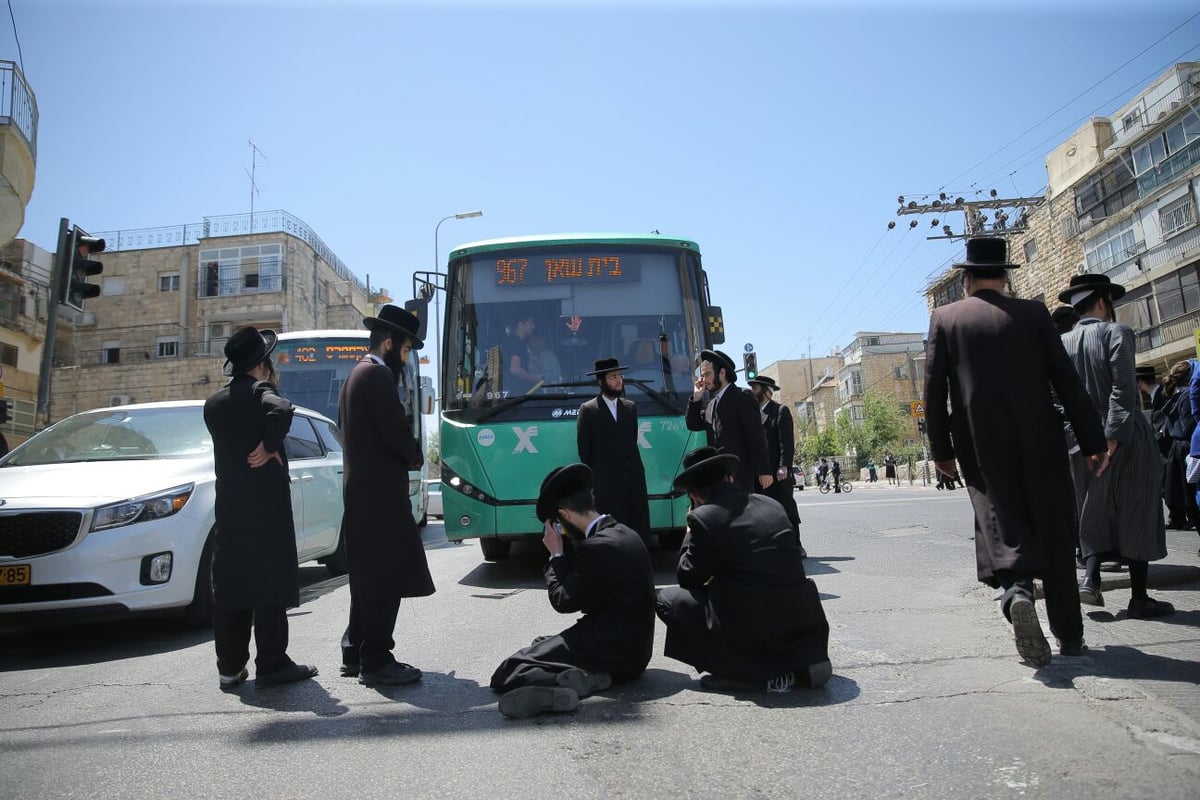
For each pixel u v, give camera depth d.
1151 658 3.93
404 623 5.92
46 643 6.01
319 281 44.62
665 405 8.05
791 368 109.06
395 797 2.79
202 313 40.69
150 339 40.78
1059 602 3.94
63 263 10.57
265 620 4.33
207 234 41.44
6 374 30.91
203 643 5.64
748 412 6.66
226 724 3.69
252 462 4.30
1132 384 4.76
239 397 4.45
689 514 4.05
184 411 7.29
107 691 4.41
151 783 3.00
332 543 8.80
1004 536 3.85
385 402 4.32
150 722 3.77
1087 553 5.11
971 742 3.06
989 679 3.81
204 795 2.87
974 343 3.98
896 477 50.62
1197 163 28.19
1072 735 3.07
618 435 6.95
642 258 8.63
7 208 14.19
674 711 3.60
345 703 3.94
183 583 5.79
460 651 4.96
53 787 2.99
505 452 7.87
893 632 4.85
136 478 5.96
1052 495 3.88
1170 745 2.90
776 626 3.82
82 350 40.72
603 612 4.02
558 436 7.88
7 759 3.31
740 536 3.92
